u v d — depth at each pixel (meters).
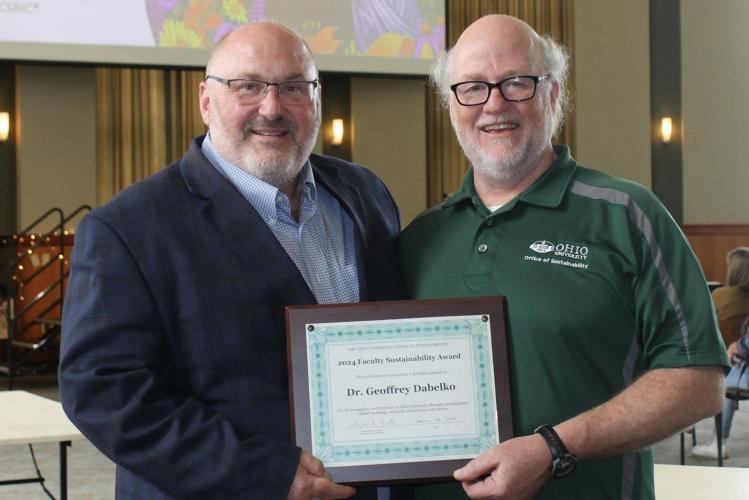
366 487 2.01
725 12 11.11
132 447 1.83
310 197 2.17
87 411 1.85
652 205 1.99
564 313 1.94
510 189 2.09
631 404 1.87
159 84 9.93
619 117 10.96
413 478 1.88
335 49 8.41
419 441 1.89
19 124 9.64
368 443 1.89
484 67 2.04
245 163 2.06
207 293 1.94
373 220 2.28
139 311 1.91
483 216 2.08
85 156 9.79
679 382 1.89
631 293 1.97
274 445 1.85
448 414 1.90
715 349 1.92
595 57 10.88
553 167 2.07
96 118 9.84
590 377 1.94
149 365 1.91
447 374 1.91
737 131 11.18
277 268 2.00
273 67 2.05
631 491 1.98
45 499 4.59
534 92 2.04
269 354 1.96
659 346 1.94
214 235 1.98
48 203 9.68
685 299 1.94
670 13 11.04
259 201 2.08
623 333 1.97
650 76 11.04
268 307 1.97
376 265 2.18
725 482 2.51
